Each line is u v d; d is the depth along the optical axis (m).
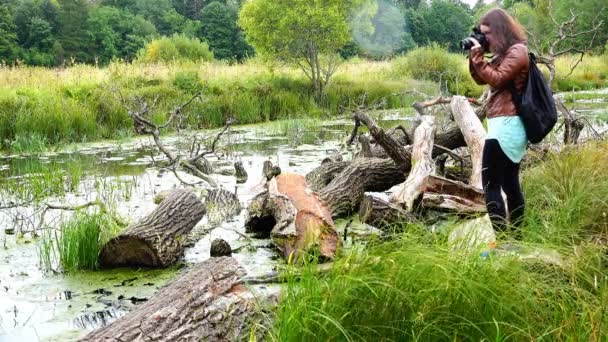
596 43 40.25
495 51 5.04
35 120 14.84
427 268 3.39
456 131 8.34
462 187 6.54
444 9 55.16
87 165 11.44
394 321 3.22
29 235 6.54
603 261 4.07
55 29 66.62
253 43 22.14
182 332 3.45
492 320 3.23
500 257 3.66
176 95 18.72
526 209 5.55
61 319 4.32
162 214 5.77
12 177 10.13
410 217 6.05
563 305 3.31
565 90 27.31
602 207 5.36
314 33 21.42
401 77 25.89
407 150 7.54
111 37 68.38
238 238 6.30
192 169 9.12
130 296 4.76
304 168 10.32
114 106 16.47
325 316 3.04
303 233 5.42
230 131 16.00
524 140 5.07
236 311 3.69
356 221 6.65
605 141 7.22
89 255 5.49
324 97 21.70
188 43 36.19
